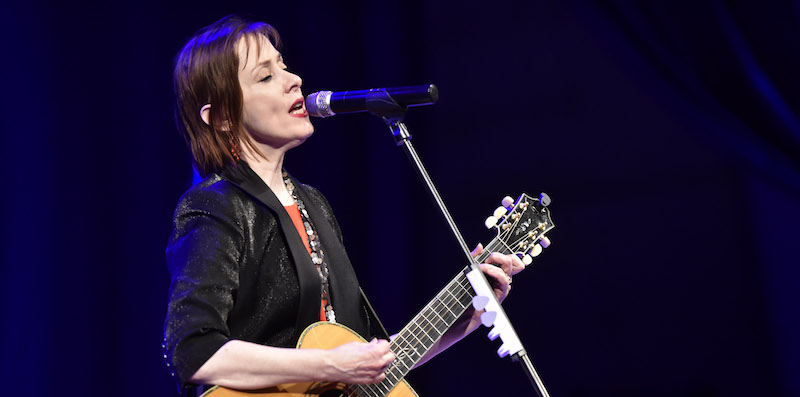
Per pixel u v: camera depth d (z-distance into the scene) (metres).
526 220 5.20
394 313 12.32
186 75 4.67
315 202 5.18
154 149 10.79
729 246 11.55
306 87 12.39
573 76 12.55
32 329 9.89
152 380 10.41
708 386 11.42
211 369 3.91
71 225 10.23
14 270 9.88
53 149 10.20
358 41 12.87
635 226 12.03
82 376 10.11
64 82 10.34
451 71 13.24
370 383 4.38
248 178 4.61
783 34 10.88
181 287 4.07
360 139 12.73
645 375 11.73
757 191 11.47
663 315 11.75
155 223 10.68
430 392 12.57
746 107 11.02
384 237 12.48
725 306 11.48
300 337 4.33
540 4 12.82
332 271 4.79
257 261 4.38
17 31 10.11
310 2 12.57
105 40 10.65
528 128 12.77
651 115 12.06
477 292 4.51
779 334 11.22
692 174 11.80
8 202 9.93
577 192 12.40
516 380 12.27
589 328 12.09
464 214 12.90
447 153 13.12
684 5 11.30
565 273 12.32
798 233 11.18
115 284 10.42
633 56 11.67
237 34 4.66
